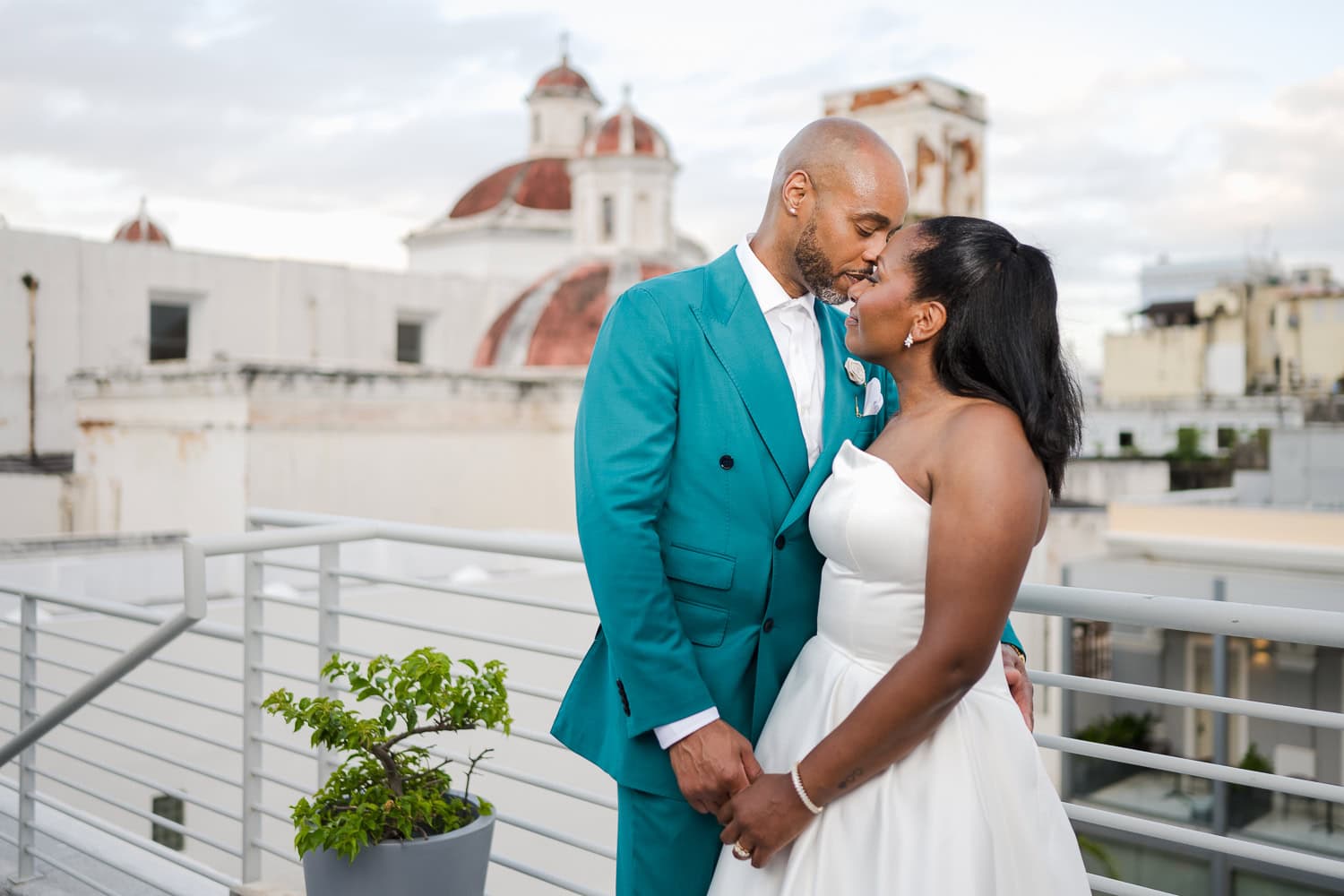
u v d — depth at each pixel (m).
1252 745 11.77
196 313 23.33
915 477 1.58
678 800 1.81
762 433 1.82
